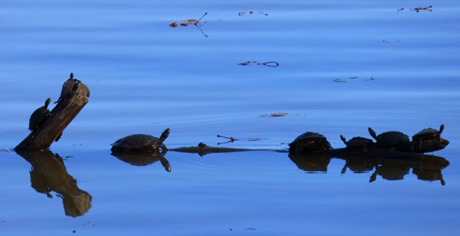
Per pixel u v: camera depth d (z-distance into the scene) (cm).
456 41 6694
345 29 7194
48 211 3553
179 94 5403
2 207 3612
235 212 3503
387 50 6456
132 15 7744
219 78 5772
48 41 6750
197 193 3756
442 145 4269
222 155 4338
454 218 3431
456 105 5081
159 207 3569
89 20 7525
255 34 7031
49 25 7312
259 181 3925
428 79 5653
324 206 3581
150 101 5266
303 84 5612
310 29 7206
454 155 4319
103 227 3347
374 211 3522
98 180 3966
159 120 4909
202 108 5119
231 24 7394
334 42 6750
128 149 4366
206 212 3506
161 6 8150
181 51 6488
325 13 7869
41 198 3728
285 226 3347
